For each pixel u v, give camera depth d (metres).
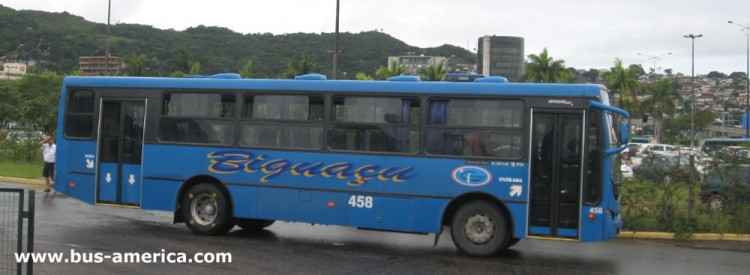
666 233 13.38
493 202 10.44
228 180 11.65
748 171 13.65
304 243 11.55
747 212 13.73
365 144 10.89
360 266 9.55
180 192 12.02
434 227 10.50
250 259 9.81
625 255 11.30
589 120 10.09
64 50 123.81
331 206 11.00
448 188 10.47
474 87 10.48
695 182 13.69
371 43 122.62
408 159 10.65
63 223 12.80
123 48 112.38
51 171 19.03
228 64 97.31
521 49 108.31
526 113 10.26
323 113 11.15
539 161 10.19
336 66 25.70
